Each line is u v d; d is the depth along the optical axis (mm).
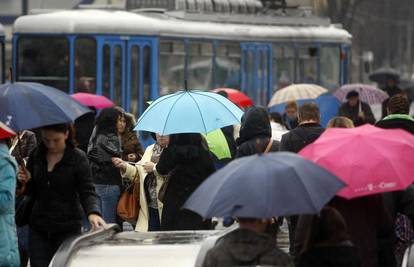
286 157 15070
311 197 14625
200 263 16109
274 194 14555
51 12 48156
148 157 25703
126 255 17531
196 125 23172
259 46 52625
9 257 18094
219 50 50375
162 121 23266
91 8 50000
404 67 151500
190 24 49062
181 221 23625
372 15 127688
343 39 58375
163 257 17547
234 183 14648
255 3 54688
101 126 26484
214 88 50031
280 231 30188
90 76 46469
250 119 23719
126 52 46625
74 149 20000
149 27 47000
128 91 46656
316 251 15766
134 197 25484
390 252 17797
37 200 20031
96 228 19000
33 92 19516
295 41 55062
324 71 57250
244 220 14750
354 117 42312
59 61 46625
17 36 47000
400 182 16516
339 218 15781
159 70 47250
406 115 23469
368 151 16734
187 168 23562
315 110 24203
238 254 14523
